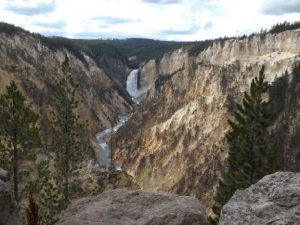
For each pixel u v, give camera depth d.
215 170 111.56
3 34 195.62
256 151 35.81
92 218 12.16
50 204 33.91
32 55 198.38
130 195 13.36
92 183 51.03
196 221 11.79
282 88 130.25
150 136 144.12
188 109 141.75
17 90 29.31
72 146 37.09
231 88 143.75
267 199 10.59
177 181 117.38
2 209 12.16
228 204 10.66
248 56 195.00
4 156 29.12
